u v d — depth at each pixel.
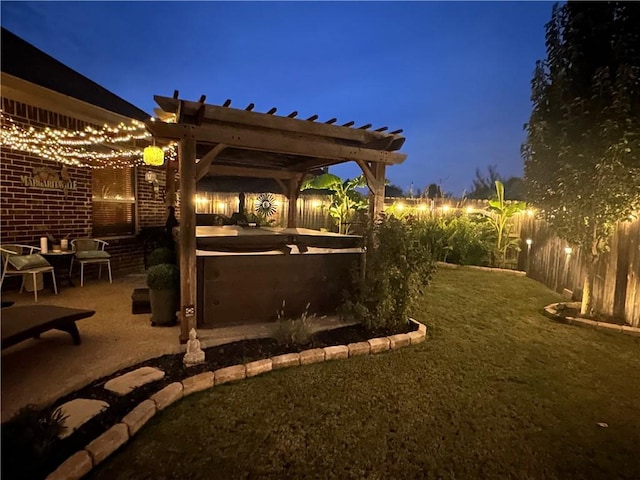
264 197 12.80
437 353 3.86
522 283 7.51
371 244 4.50
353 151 4.63
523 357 3.81
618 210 4.52
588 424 2.67
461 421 2.66
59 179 6.11
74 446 2.24
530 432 2.56
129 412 2.57
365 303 4.49
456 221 10.00
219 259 4.25
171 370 3.23
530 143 5.32
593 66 4.88
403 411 2.77
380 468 2.18
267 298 4.52
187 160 3.73
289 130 4.24
